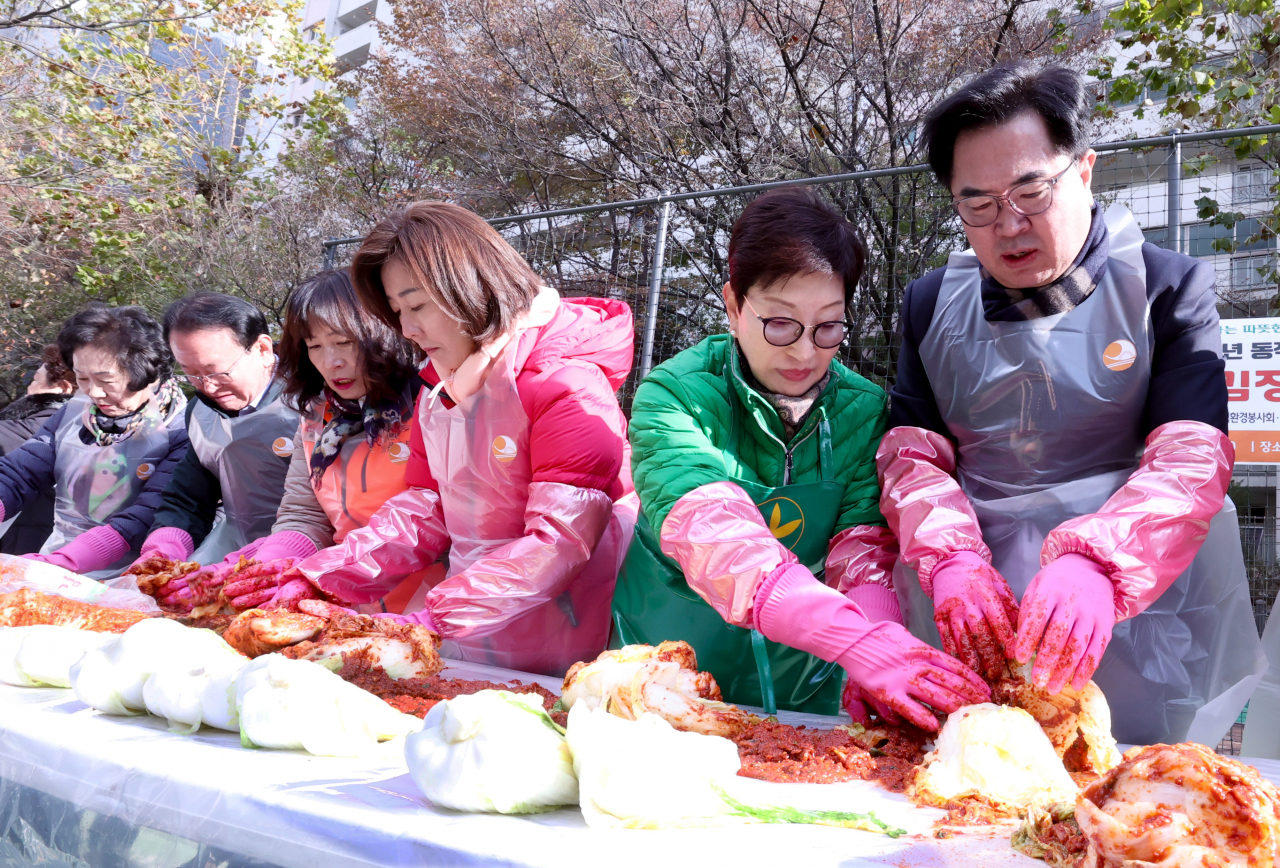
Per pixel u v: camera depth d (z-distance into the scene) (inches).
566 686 57.0
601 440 78.7
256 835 39.2
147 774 44.3
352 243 235.1
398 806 39.5
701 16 371.2
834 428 75.8
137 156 437.4
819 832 37.7
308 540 105.1
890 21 339.3
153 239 442.6
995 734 43.2
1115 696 68.8
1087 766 49.2
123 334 126.0
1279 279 197.2
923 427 74.1
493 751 38.5
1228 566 68.5
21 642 64.8
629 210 234.7
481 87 447.5
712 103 358.0
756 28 355.9
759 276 66.3
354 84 561.6
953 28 341.1
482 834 35.8
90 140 407.5
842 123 352.8
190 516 120.8
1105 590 53.0
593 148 424.5
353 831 36.6
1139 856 31.1
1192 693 68.3
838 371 77.7
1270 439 151.9
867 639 55.5
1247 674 69.4
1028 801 40.6
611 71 381.1
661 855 33.7
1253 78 259.6
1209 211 214.4
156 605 87.0
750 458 75.9
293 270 462.9
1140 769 33.2
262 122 693.3
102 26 369.1
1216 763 32.4
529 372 78.9
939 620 56.7
